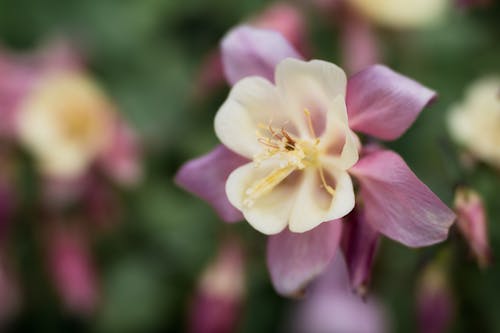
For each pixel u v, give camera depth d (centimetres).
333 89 27
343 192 27
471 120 37
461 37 45
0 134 42
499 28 45
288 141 28
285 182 29
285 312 41
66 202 42
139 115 44
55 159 42
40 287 43
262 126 28
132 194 43
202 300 39
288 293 28
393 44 44
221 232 40
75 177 42
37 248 42
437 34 45
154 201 43
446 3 43
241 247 39
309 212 28
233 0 45
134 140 42
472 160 35
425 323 35
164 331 43
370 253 27
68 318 43
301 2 43
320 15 43
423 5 43
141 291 43
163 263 43
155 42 45
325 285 38
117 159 42
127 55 45
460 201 29
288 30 39
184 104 44
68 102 42
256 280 40
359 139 29
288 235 28
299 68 28
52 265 42
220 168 29
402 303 38
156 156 44
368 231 27
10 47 46
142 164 43
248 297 41
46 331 43
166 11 46
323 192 28
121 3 46
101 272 43
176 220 43
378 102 27
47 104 42
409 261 37
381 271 38
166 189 43
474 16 45
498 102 37
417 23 43
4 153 42
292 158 28
